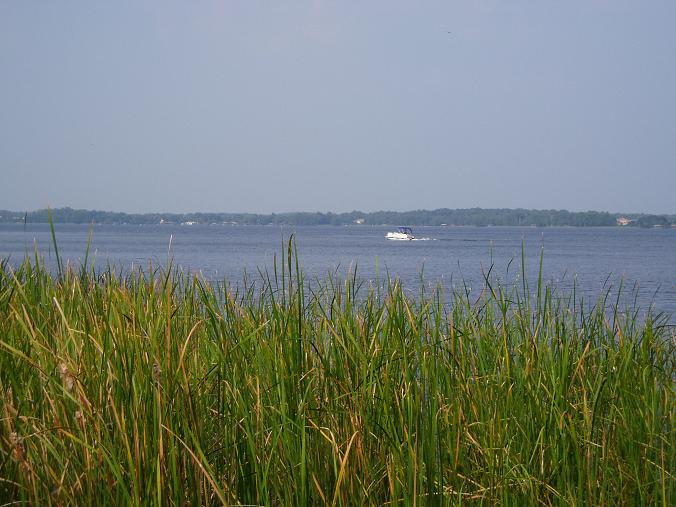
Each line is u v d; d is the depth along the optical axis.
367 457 7.12
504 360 8.46
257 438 7.03
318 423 7.27
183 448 6.54
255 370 7.59
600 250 135.88
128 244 141.50
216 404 7.66
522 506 7.29
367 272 54.81
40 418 6.85
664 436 7.99
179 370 6.96
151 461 6.21
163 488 6.19
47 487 6.18
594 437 7.91
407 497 6.64
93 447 6.24
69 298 8.80
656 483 7.34
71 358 7.18
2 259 11.68
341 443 7.13
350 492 6.77
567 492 7.23
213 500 7.05
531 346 8.76
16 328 7.90
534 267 70.31
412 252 118.69
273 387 7.23
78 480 6.19
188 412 6.66
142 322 7.61
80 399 6.32
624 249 141.75
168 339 6.75
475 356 8.78
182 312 9.56
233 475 6.97
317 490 6.81
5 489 6.41
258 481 6.62
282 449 6.92
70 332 6.80
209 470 6.32
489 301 9.69
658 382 9.02
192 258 77.25
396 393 7.34
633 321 11.04
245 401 7.05
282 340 7.42
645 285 44.53
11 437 6.16
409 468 6.67
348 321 8.61
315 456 7.11
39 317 8.23
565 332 9.26
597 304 10.79
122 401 6.51
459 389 8.05
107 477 6.27
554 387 7.79
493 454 7.35
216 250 111.19
